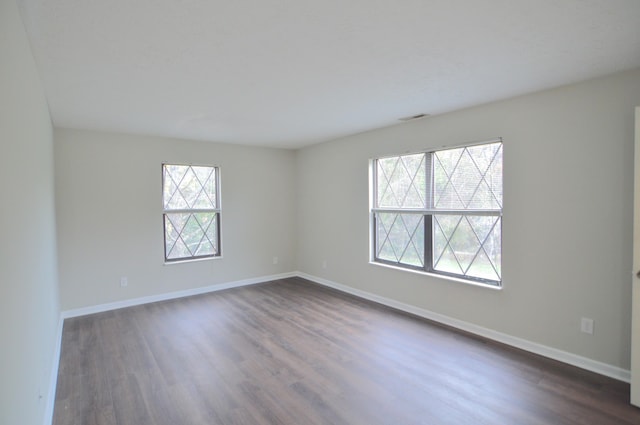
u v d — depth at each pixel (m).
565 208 2.91
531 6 1.70
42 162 2.59
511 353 3.13
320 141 5.41
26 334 1.62
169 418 2.27
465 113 3.57
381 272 4.60
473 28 1.92
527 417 2.24
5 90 1.26
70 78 2.57
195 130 4.46
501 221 3.34
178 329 3.79
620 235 2.63
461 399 2.45
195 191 5.23
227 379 2.75
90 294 4.36
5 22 1.25
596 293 2.76
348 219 5.10
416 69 2.51
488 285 3.46
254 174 5.74
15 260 1.42
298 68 2.47
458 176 3.72
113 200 4.50
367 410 2.34
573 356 2.90
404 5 1.68
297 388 2.61
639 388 2.32
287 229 6.15
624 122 2.59
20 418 1.42
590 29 1.94
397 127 4.29
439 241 3.95
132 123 4.02
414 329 3.71
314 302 4.71
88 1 1.58
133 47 2.09
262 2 1.63
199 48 2.12
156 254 4.83
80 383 2.70
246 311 4.37
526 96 3.12
